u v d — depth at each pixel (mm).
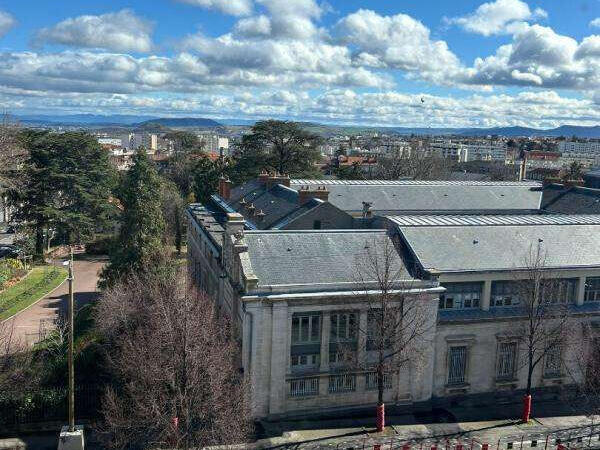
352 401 40344
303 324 39250
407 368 41062
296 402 39219
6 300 69875
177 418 31141
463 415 41312
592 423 38688
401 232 45688
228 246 43594
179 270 65312
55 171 97438
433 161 147000
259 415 38594
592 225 51031
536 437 38250
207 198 116500
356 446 36031
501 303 44125
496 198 79312
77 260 97375
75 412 38031
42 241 98312
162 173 162625
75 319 59062
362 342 39969
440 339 42000
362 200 73000
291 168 116750
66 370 41094
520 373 43906
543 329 41219
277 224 59375
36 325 60688
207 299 46719
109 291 51750
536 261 42000
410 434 38062
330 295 38438
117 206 111625
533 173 190375
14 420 36625
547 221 53250
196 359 31484
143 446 33000
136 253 58094
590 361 44469
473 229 47594
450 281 42469
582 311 44531
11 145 83812
